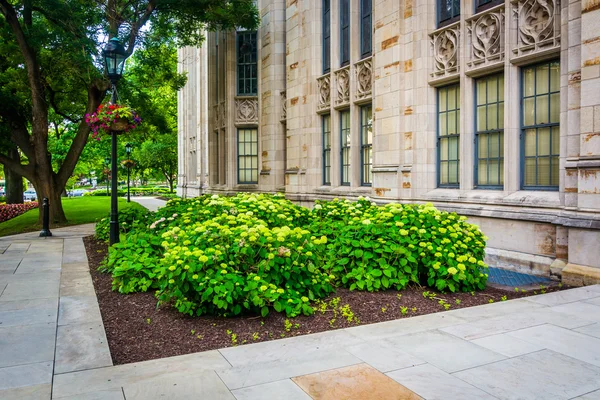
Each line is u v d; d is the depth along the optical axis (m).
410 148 11.58
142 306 6.57
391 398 3.64
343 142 15.32
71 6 15.73
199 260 5.82
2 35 18.53
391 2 11.91
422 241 7.12
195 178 35.88
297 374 4.12
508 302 6.44
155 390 3.82
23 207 29.56
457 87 10.92
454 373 4.09
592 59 7.55
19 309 6.40
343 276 7.21
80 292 7.42
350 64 14.36
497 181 10.02
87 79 17.61
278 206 9.21
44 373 4.21
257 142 22.36
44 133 18.94
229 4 19.03
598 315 5.77
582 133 7.72
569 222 7.82
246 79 22.34
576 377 3.99
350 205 9.55
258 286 5.84
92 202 38.59
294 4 17.38
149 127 26.88
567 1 8.20
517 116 9.42
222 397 3.69
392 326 5.43
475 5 10.39
